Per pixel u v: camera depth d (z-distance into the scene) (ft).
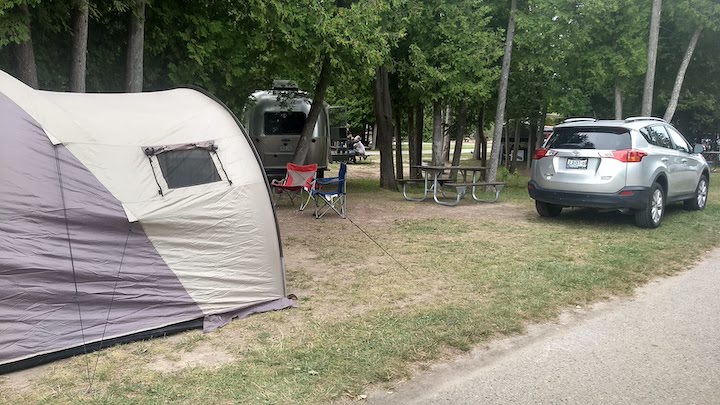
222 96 35.70
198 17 30.78
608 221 33.32
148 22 29.71
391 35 40.78
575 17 45.09
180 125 17.62
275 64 37.73
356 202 42.39
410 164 56.13
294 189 37.14
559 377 13.33
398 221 33.63
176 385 12.74
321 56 38.11
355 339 15.34
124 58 29.94
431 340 15.25
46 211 14.32
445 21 44.65
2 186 13.99
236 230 17.02
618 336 15.80
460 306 18.02
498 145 48.26
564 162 30.91
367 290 19.83
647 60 46.83
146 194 15.72
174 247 15.97
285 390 12.56
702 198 37.11
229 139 18.13
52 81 26.61
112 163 15.61
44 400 12.07
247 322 16.70
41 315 14.06
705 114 72.13
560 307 18.20
